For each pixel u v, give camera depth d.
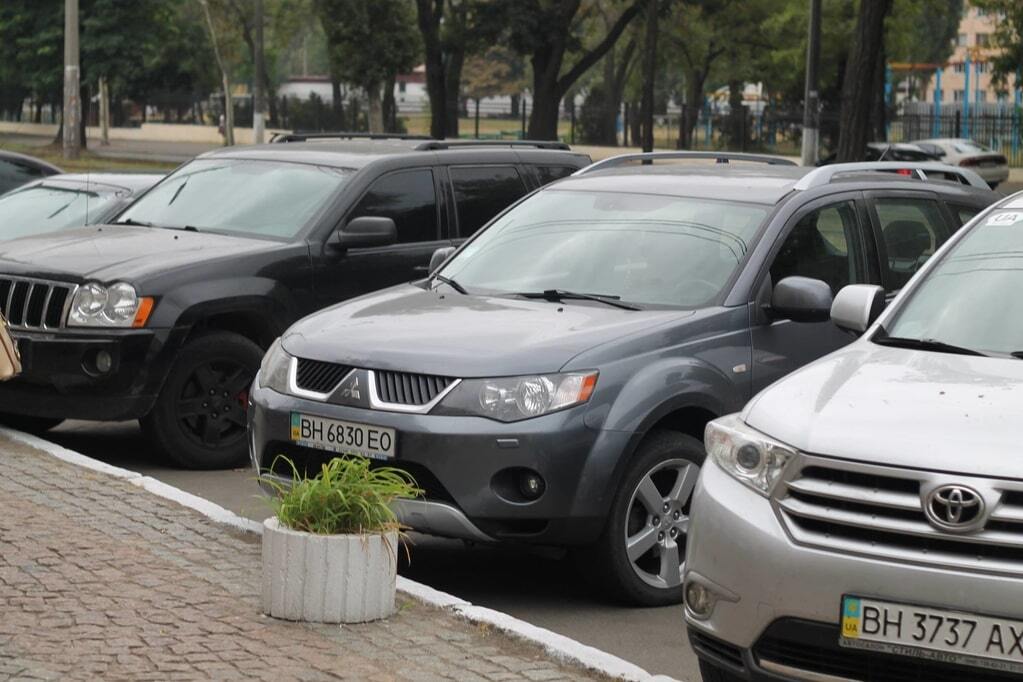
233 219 11.85
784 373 8.47
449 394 7.49
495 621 6.90
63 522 8.66
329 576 6.89
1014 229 6.99
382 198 11.88
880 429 5.41
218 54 67.62
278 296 11.10
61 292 10.67
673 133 73.81
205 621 6.89
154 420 10.80
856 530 5.27
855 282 9.14
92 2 63.00
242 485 10.54
